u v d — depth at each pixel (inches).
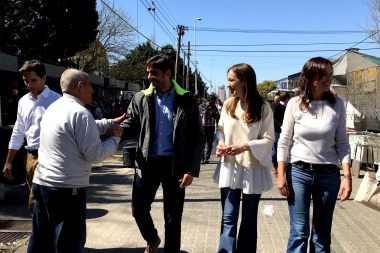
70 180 96.8
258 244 155.6
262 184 115.7
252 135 115.8
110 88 1032.2
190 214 197.9
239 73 113.3
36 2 681.0
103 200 223.3
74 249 99.0
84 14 799.7
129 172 318.0
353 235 170.4
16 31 665.6
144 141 121.0
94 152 96.5
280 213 202.5
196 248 149.0
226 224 117.7
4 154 191.5
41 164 99.7
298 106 110.5
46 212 103.5
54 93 136.4
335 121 106.7
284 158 111.7
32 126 133.4
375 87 345.7
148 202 124.3
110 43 1105.4
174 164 117.7
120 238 158.9
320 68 104.5
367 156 310.2
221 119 123.6
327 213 109.1
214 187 267.6
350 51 379.6
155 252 142.9
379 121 353.1
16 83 502.6
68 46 804.6
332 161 107.2
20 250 142.8
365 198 126.8
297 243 109.5
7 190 236.5
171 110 121.0
